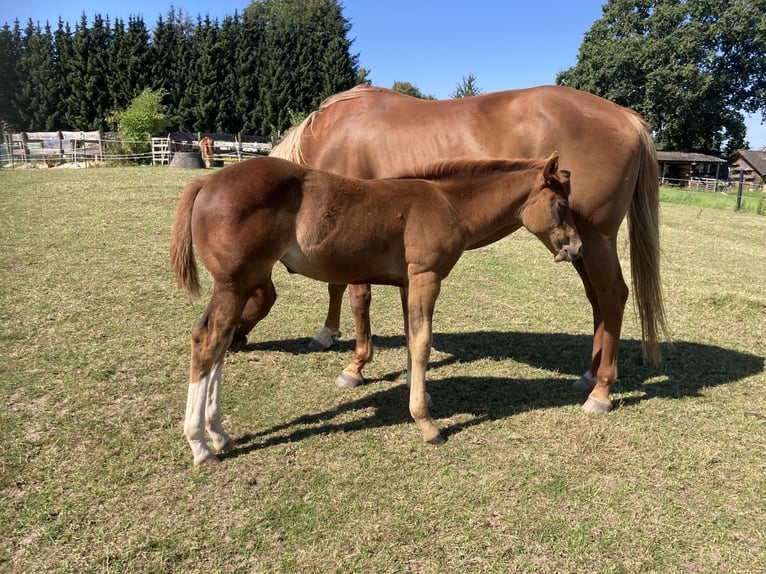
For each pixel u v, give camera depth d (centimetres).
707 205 1991
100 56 3584
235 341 419
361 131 399
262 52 3950
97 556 220
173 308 514
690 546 243
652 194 389
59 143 2316
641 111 4212
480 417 355
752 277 789
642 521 258
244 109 3956
